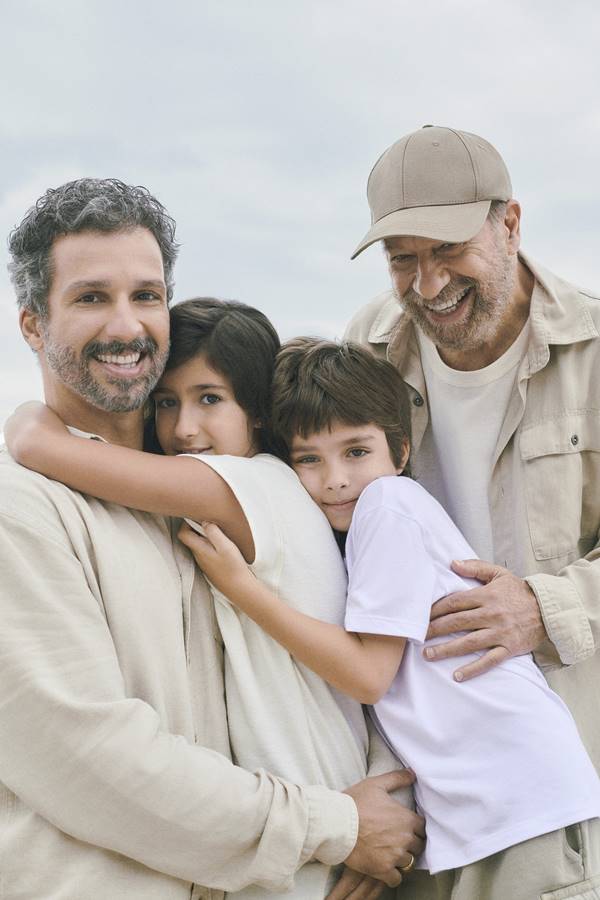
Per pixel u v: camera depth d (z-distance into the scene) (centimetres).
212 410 191
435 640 181
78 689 155
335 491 192
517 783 163
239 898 165
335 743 173
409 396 240
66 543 163
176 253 192
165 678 166
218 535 171
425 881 179
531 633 190
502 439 228
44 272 176
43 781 154
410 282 221
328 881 172
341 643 169
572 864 160
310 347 200
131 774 152
